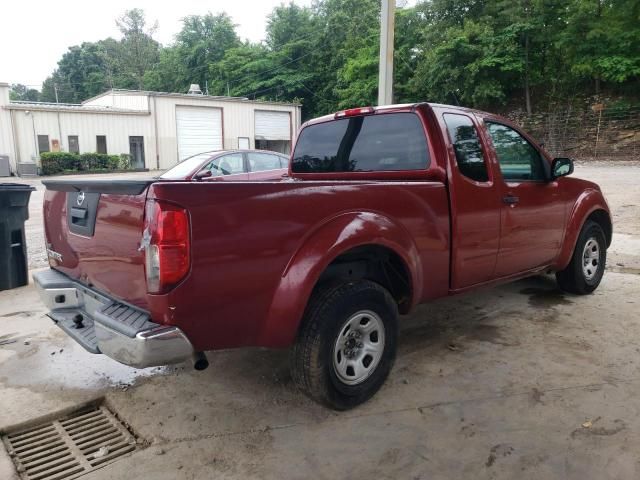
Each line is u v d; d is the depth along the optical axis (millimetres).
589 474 2436
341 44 45594
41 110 26891
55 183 3246
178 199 2352
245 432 2867
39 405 3174
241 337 2646
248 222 2553
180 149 31312
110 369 3709
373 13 44031
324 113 46812
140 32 73125
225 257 2488
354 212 2979
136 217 2471
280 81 47875
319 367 2852
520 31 27672
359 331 3080
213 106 32031
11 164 26406
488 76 28766
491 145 3984
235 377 3561
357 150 4039
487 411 3033
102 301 2873
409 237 3264
